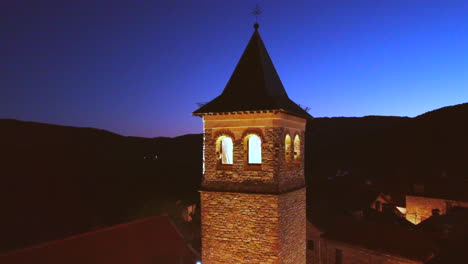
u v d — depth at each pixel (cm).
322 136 17038
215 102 1831
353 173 9300
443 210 5022
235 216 1723
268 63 1938
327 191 5694
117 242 2120
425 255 2862
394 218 4322
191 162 12288
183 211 5984
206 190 1786
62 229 5259
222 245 1750
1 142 11119
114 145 13875
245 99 1756
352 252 3334
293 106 1872
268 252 1653
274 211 1645
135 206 6519
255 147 2073
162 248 2312
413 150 10331
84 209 6353
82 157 10912
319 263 3644
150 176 9262
